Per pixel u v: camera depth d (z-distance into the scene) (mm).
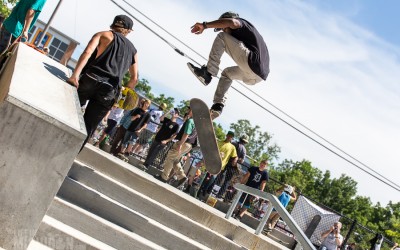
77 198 5824
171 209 7043
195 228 6672
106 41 5363
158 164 12531
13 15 6406
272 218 11727
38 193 3873
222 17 6125
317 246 11664
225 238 6867
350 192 75938
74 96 4734
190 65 6203
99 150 8000
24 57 5125
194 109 6500
